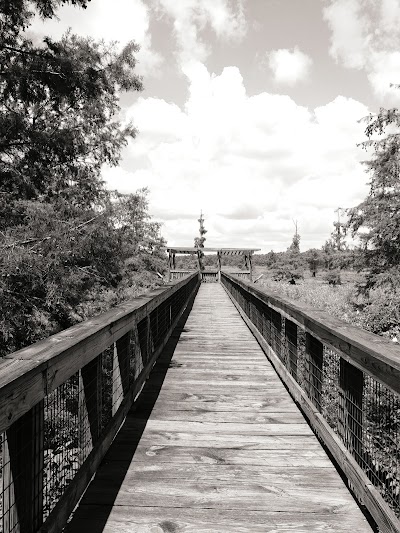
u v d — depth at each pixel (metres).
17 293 7.68
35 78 9.22
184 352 7.03
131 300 4.68
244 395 4.78
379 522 2.17
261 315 7.46
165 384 5.19
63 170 10.59
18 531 1.83
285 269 38.38
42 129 10.05
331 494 2.74
